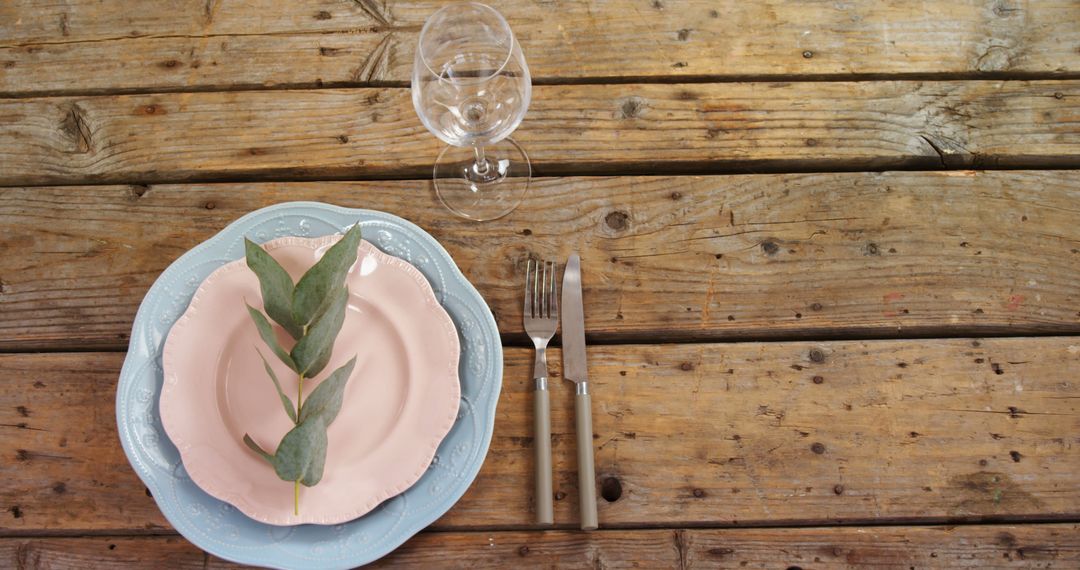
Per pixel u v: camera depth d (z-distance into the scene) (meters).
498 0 1.02
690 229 0.93
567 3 1.02
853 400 0.87
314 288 0.71
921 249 0.93
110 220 0.93
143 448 0.78
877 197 0.94
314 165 0.96
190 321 0.80
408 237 0.85
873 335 0.91
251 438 0.79
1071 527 0.84
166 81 0.99
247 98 0.98
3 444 0.85
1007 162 0.97
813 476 0.85
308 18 1.01
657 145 0.96
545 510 0.80
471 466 0.78
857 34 1.01
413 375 0.80
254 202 0.94
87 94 0.99
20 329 0.90
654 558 0.83
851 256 0.92
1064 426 0.86
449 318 0.81
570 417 0.86
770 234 0.93
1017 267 0.92
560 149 0.96
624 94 0.98
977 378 0.88
